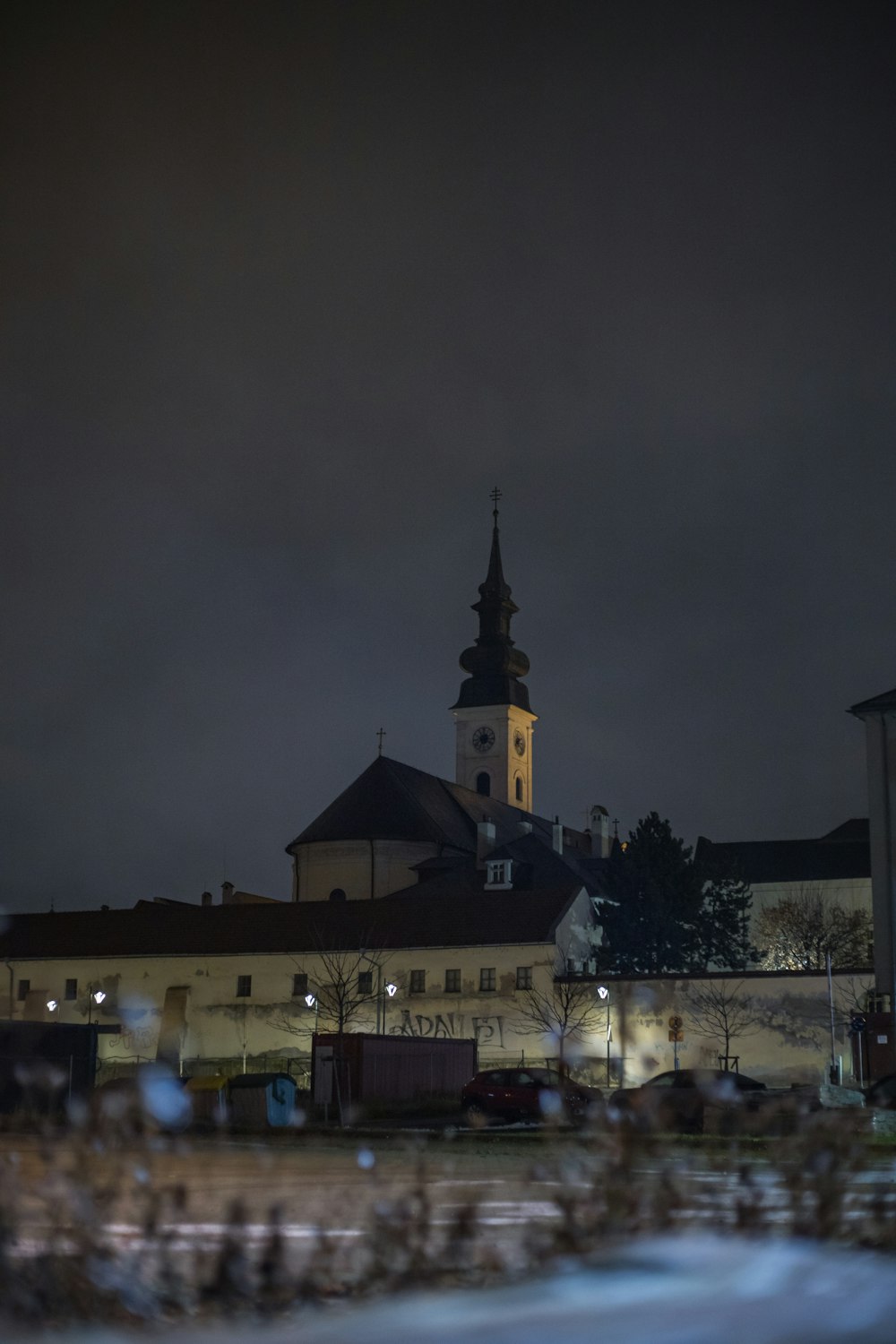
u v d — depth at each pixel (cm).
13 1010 7562
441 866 9425
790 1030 5888
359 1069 4594
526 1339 412
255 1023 7112
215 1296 704
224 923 7525
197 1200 1377
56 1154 759
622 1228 726
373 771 9988
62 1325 604
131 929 7631
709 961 9494
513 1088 3978
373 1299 692
